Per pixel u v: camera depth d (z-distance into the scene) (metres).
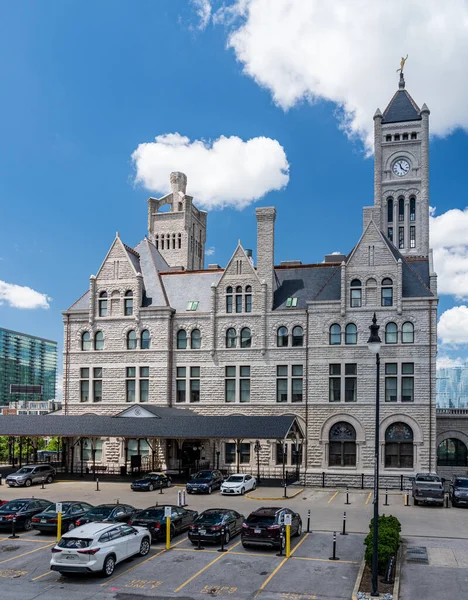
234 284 65.31
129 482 55.72
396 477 56.19
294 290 65.94
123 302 67.62
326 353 61.09
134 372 66.38
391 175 117.56
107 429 56.62
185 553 29.89
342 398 60.03
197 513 37.41
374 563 23.48
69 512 34.34
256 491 49.72
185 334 66.19
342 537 32.97
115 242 69.00
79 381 67.94
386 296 60.56
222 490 48.06
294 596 23.83
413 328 59.38
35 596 23.80
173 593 24.20
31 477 53.41
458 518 38.88
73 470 65.25
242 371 64.00
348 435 59.78
